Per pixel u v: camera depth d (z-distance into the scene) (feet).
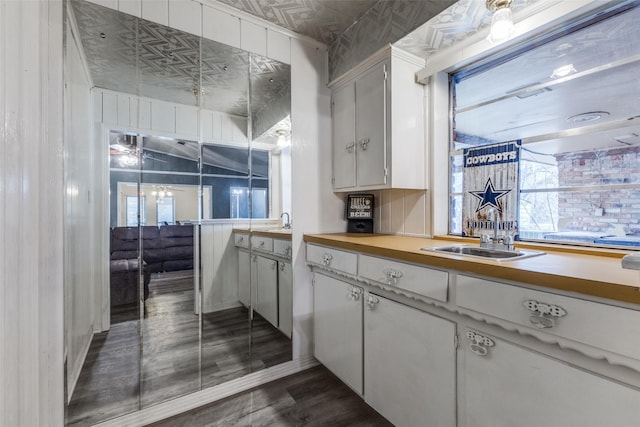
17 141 2.24
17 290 2.23
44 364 3.06
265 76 6.31
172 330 5.66
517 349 2.90
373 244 4.88
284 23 6.08
